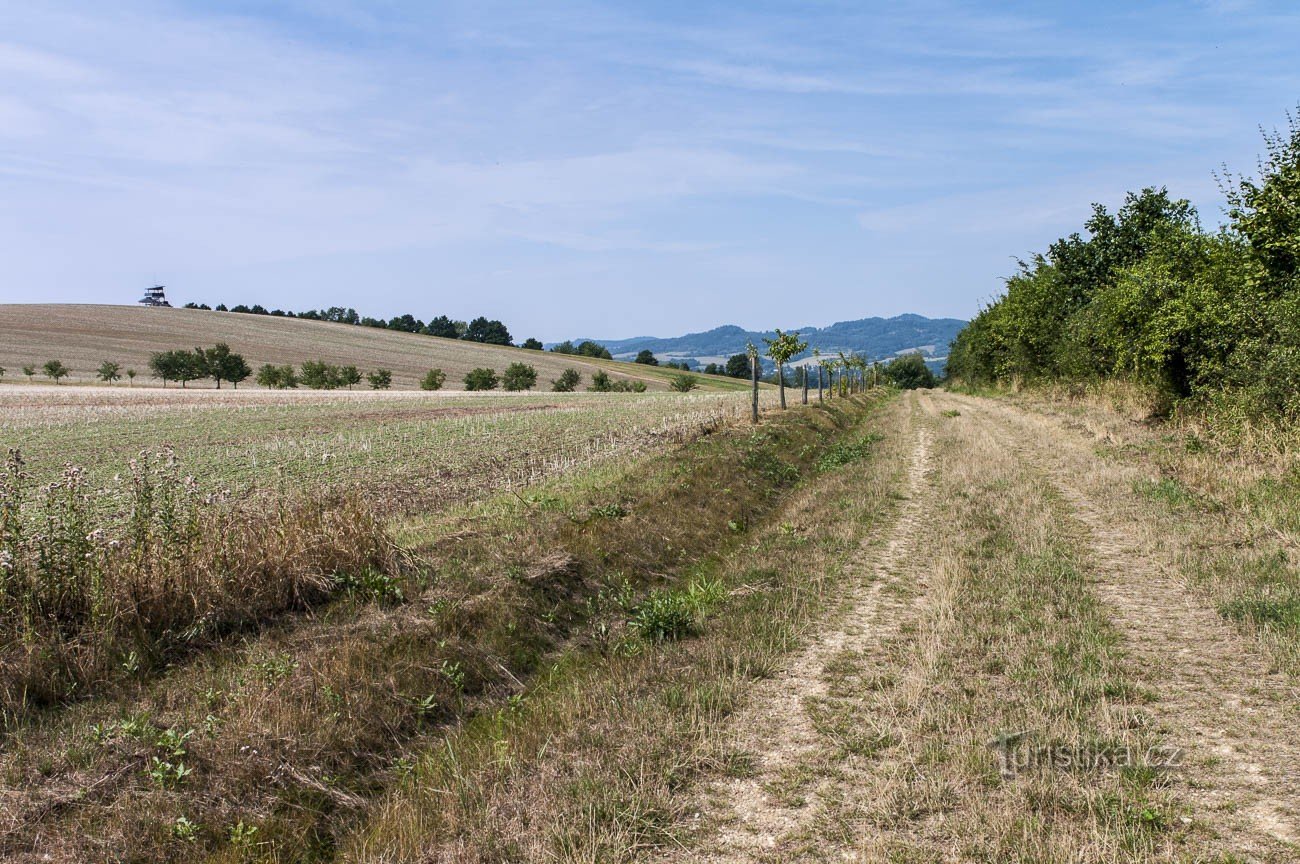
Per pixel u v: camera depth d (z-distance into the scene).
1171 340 22.03
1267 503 11.55
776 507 15.58
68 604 6.73
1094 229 40.03
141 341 115.81
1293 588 7.98
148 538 7.52
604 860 4.31
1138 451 18.47
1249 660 6.52
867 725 5.73
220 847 4.75
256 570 7.74
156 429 34.12
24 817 4.58
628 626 8.54
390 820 4.95
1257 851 4.01
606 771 5.25
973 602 8.38
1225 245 21.14
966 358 68.69
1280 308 15.83
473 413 44.31
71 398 60.62
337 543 8.48
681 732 5.77
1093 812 4.41
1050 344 40.59
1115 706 5.75
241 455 23.80
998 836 4.24
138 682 6.31
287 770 5.33
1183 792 4.61
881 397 62.34
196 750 5.32
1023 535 11.29
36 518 10.98
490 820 4.75
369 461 21.52
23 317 125.81
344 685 6.35
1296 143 16.62
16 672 5.83
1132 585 8.79
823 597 9.05
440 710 6.64
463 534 10.44
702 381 134.38
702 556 11.88
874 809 4.61
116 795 4.89
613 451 20.38
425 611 7.87
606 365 149.62
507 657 7.60
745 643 7.59
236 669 6.55
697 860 4.30
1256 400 15.67
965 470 17.62
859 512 13.76
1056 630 7.40
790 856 4.27
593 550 10.49
